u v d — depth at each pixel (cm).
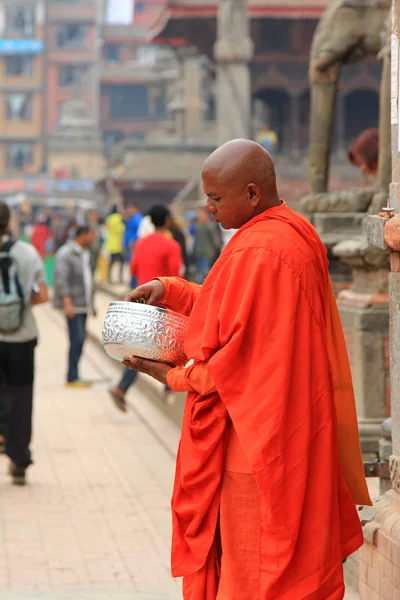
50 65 10969
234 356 430
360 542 459
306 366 434
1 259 964
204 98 5594
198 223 2666
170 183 5162
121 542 807
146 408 1448
